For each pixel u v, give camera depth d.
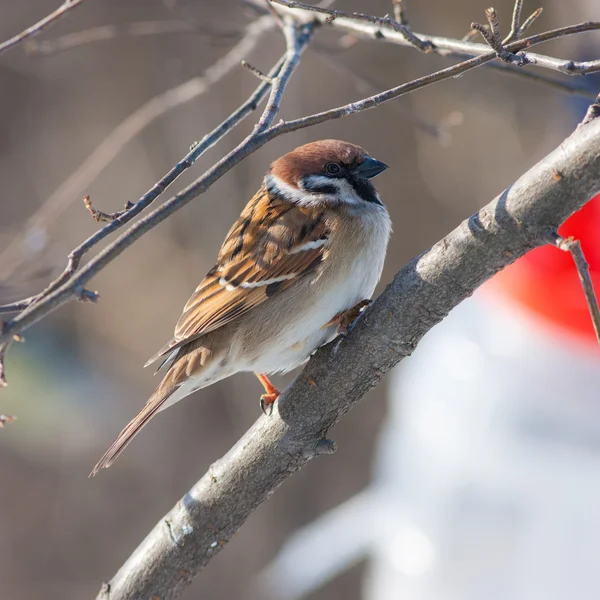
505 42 5.13
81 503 18.73
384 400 17.69
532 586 8.26
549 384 8.30
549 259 8.31
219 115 18.42
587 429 8.19
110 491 18.94
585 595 8.05
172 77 17.67
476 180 18.62
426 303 5.31
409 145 18.77
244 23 18.11
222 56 18.86
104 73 21.06
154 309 20.17
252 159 17.56
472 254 5.11
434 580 8.74
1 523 18.36
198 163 17.70
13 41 6.36
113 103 21.27
